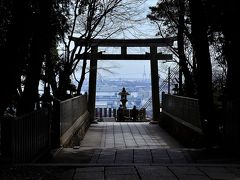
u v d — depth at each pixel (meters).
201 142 12.09
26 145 8.36
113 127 21.73
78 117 17.89
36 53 10.35
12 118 7.38
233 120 10.15
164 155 10.35
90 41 19.50
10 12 9.79
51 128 11.41
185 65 17.53
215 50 15.55
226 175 7.09
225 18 11.22
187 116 15.27
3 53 8.78
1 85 8.76
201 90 11.75
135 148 12.71
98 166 7.85
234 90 11.50
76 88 20.95
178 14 16.72
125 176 6.98
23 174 7.02
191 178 6.85
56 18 11.77
